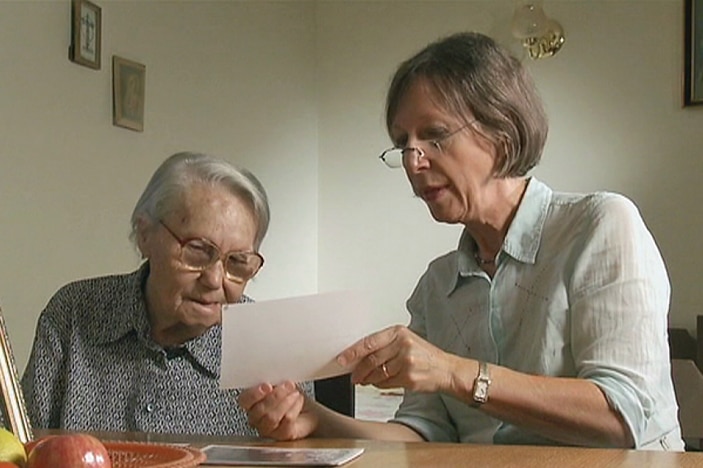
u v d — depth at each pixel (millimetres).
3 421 1164
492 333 1525
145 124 3338
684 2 4012
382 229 4602
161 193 1560
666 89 4051
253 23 4145
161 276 1556
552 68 4230
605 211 1448
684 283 4004
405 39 4586
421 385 1243
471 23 4465
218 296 1554
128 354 1612
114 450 998
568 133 4207
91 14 2998
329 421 1421
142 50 3326
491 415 1319
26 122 2705
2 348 1120
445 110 1439
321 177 4707
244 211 1567
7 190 2623
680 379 2125
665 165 4055
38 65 2756
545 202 1524
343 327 1246
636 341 1356
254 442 1282
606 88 4148
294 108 4500
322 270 4699
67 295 1684
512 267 1515
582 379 1328
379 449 1141
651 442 1381
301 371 1279
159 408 1587
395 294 4574
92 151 3029
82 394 1587
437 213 1508
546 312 1449
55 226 2840
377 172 4621
